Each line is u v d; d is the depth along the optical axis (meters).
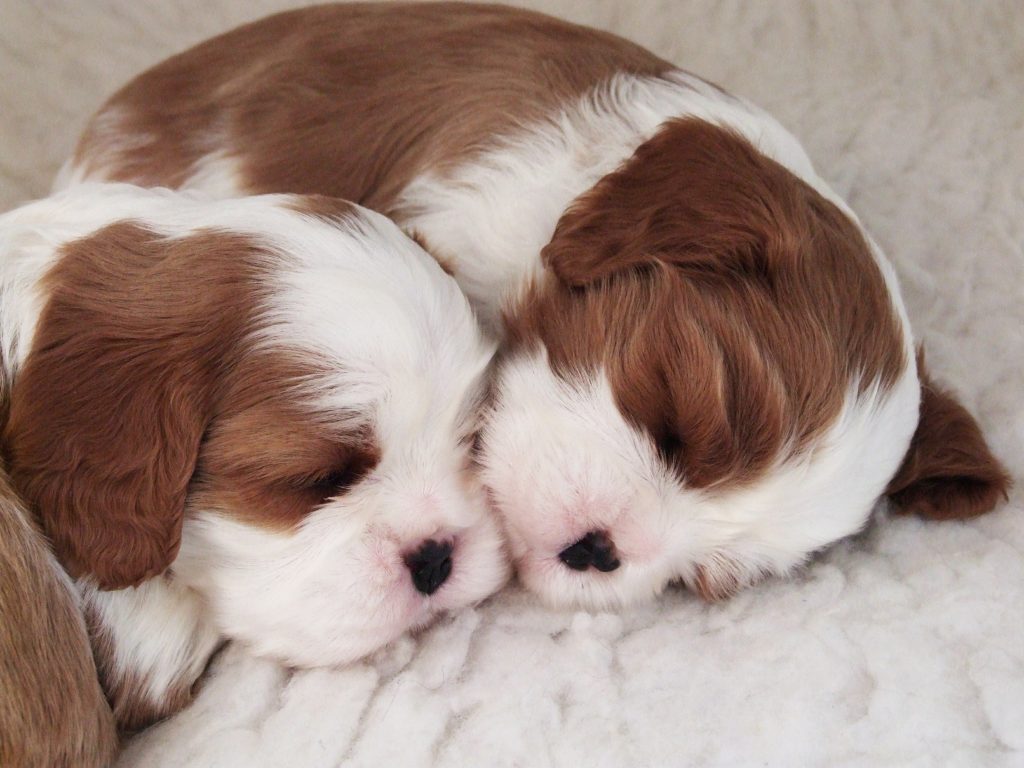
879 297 0.42
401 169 0.48
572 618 0.42
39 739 0.38
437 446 0.41
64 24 0.64
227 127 0.51
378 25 0.51
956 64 0.64
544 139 0.46
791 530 0.41
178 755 0.38
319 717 0.38
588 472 0.40
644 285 0.41
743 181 0.42
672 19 0.66
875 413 0.41
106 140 0.53
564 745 0.37
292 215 0.41
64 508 0.38
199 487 0.39
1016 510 0.44
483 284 0.46
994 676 0.38
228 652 0.42
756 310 0.40
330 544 0.40
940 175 0.58
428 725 0.38
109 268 0.40
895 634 0.40
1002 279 0.53
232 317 0.39
